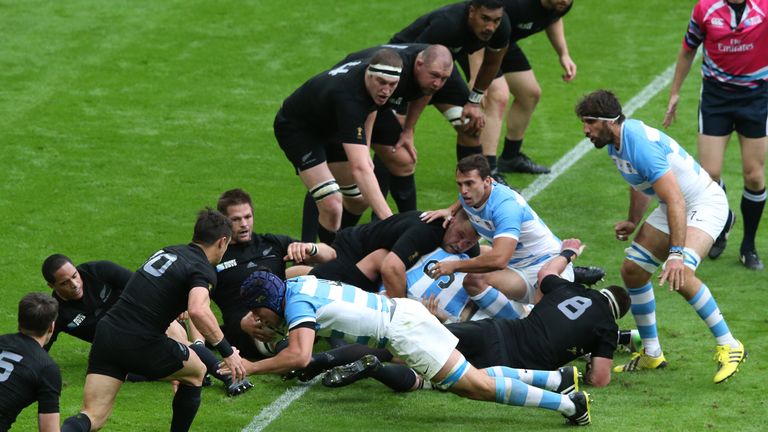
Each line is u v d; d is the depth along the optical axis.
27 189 38.97
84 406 22.59
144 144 43.19
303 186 40.25
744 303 30.92
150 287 22.53
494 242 26.67
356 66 30.44
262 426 24.39
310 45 52.88
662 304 31.22
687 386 26.12
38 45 51.88
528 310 28.28
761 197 32.91
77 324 26.61
